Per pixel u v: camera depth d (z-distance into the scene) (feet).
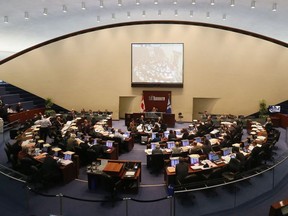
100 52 70.23
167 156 35.47
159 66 69.05
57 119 54.95
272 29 60.90
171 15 62.34
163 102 69.67
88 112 66.44
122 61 70.03
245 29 65.16
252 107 68.28
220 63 68.03
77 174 34.04
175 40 68.39
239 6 51.80
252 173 28.68
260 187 28.73
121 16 62.54
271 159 39.58
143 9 57.47
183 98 69.67
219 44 67.56
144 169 37.19
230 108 69.05
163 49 68.64
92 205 26.86
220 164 31.71
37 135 45.03
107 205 26.91
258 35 65.98
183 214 25.39
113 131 48.73
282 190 29.99
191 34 67.92
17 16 52.19
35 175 29.35
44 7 49.73
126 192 29.99
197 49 68.18
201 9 56.24
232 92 68.44
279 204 21.88
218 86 68.59
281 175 32.27
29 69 71.36
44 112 70.03
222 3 51.11
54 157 33.73
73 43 70.54
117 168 29.58
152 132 48.32
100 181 30.53
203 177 29.27
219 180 27.48
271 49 66.08
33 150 35.68
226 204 26.78
